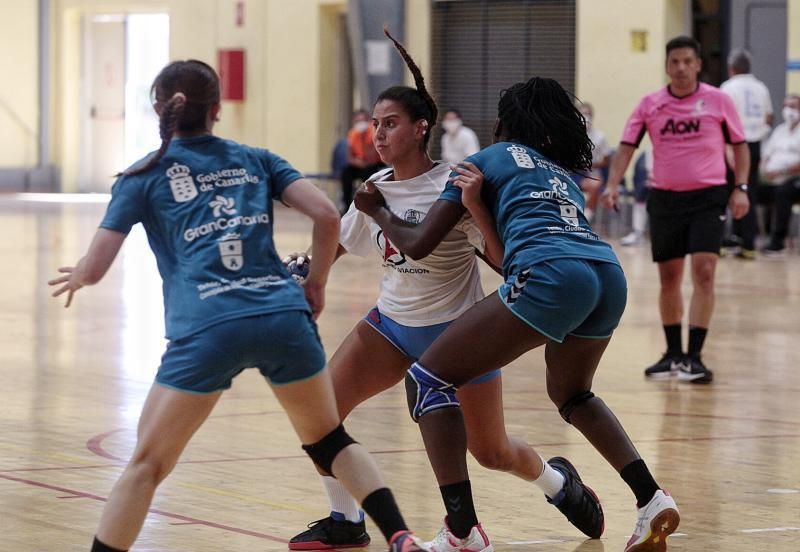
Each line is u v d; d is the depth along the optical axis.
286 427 8.91
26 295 16.31
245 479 7.39
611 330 5.98
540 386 10.73
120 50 38.31
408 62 6.21
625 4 28.27
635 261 21.73
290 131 32.75
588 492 6.34
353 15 27.70
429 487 7.24
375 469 5.19
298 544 6.07
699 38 28.70
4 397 9.92
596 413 6.06
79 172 38.84
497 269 6.18
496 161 5.98
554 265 5.66
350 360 6.29
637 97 28.23
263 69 33.03
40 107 38.38
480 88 30.36
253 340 5.00
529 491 7.25
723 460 8.11
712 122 11.08
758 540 6.26
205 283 5.05
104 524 4.98
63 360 11.66
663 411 9.77
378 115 6.16
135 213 5.18
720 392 10.63
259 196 5.24
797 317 15.23
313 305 5.36
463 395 6.07
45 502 6.80
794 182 22.75
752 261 21.92
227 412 9.43
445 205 5.86
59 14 38.16
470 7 30.34
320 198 5.25
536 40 29.72
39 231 25.72
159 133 5.29
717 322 14.80
